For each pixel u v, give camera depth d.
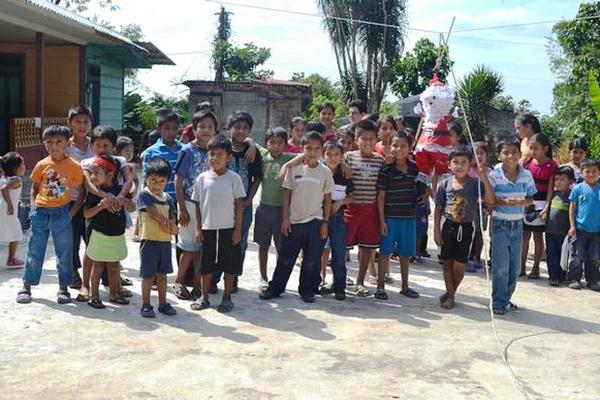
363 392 3.78
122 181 5.49
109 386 3.75
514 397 3.79
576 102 14.70
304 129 6.85
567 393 3.89
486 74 20.03
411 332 4.97
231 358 4.25
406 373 4.11
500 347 4.59
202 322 5.02
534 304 6.09
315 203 5.66
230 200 5.29
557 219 6.88
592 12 14.31
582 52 14.45
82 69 15.38
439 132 7.43
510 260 5.67
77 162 5.45
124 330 4.76
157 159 5.24
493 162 19.89
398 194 5.92
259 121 24.80
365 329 5.00
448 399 3.72
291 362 4.21
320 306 5.64
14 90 15.54
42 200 5.32
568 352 4.65
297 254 5.79
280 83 24.72
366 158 6.01
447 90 7.41
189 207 5.63
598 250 6.80
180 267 5.73
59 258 5.37
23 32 13.42
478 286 6.65
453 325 5.21
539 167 7.07
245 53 34.03
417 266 7.59
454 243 5.67
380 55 24.81
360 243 5.96
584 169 6.72
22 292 5.38
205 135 5.64
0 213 6.48
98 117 17.14
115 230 5.29
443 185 5.74
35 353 4.23
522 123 7.33
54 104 15.54
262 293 5.81
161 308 5.21
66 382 3.80
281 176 5.72
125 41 15.54
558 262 6.93
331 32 24.92
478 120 20.05
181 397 3.63
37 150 12.45
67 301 5.36
